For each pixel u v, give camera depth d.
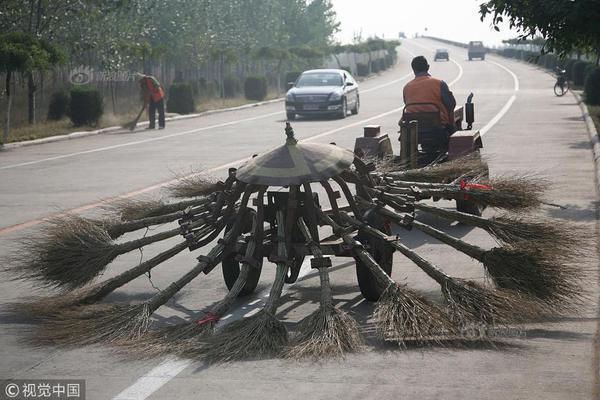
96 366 5.90
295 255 7.21
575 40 12.83
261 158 7.48
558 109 31.08
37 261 7.55
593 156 17.09
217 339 6.20
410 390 5.27
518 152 18.12
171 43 43.97
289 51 59.25
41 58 24.17
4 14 30.36
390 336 6.26
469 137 11.20
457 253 9.27
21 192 14.67
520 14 12.88
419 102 11.79
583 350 5.93
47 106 32.84
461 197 8.49
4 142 23.56
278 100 47.41
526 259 6.74
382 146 11.41
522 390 5.22
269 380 5.52
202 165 17.75
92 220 7.89
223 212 7.77
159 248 10.04
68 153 21.22
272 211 7.59
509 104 34.16
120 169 17.53
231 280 7.86
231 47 51.50
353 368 5.71
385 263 7.59
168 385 5.49
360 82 67.12
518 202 8.52
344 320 6.32
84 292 7.46
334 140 22.81
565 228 7.53
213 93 46.66
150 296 7.92
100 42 34.19
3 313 7.33
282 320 6.96
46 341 6.47
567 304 6.74
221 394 5.30
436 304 6.58
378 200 7.70
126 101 36.84
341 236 7.14
